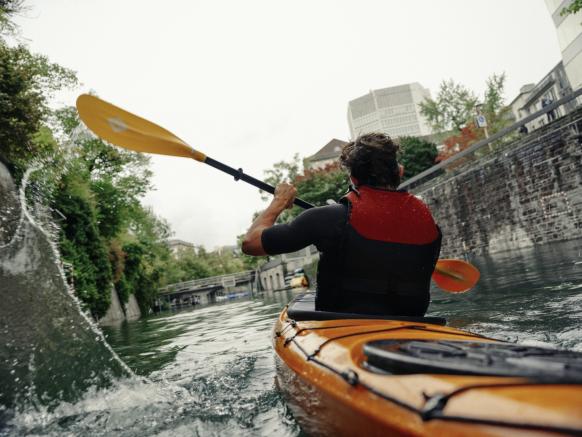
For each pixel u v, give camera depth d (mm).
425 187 17750
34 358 3248
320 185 31156
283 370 1731
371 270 1688
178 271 49688
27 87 9727
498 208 13969
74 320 4352
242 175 2879
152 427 1925
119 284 19625
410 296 1751
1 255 5391
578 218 11156
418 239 1707
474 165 14844
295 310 2014
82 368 3012
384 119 119125
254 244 1823
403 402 865
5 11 8836
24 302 4883
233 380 2611
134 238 25219
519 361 844
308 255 35656
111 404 2305
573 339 2352
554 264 6309
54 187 11484
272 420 1735
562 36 19094
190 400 2273
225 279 47188
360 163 1807
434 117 30578
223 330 6121
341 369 1206
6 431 2004
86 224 13711
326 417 1186
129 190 19359
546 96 29281
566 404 637
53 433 1953
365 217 1661
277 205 2023
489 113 26219
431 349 1045
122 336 7625
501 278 6031
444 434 716
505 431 645
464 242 15828
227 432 1723
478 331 2932
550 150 11805
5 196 8016
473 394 772
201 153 2891
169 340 5793
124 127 2961
